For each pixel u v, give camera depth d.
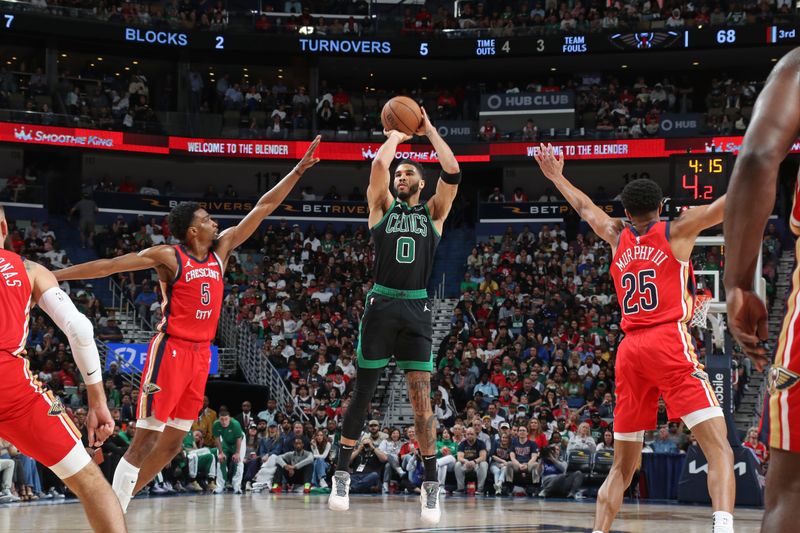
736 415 18.95
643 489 14.16
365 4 31.36
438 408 18.08
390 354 6.33
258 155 27.06
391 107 6.43
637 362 5.20
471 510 10.80
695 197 11.97
